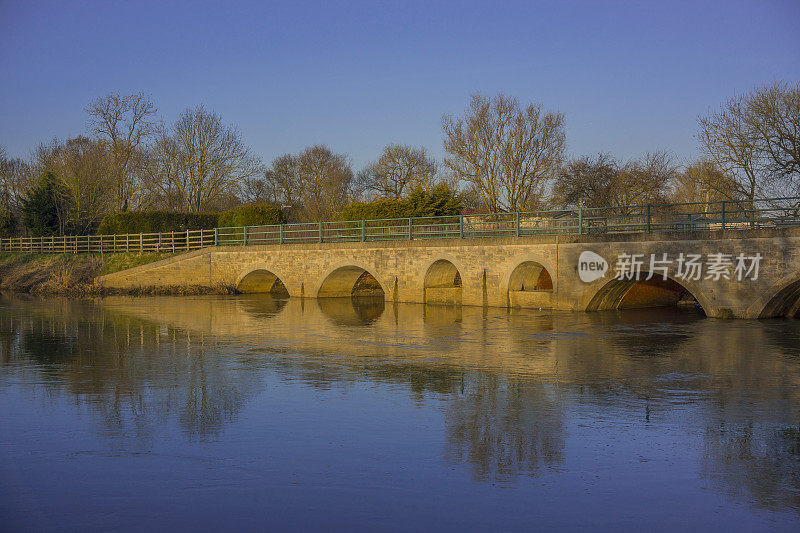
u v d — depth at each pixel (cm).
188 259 4112
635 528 707
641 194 4922
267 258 3800
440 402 1202
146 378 1420
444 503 765
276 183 8031
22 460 910
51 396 1259
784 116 3503
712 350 1714
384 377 1421
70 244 5194
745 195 3669
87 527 716
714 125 3803
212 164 5747
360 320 2481
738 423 1064
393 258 3209
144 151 6019
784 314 2314
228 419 1098
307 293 3609
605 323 2291
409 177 6494
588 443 967
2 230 6431
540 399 1220
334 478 839
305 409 1158
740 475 848
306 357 1673
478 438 991
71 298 3744
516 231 2836
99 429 1045
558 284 2662
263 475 851
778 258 2131
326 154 7450
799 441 978
